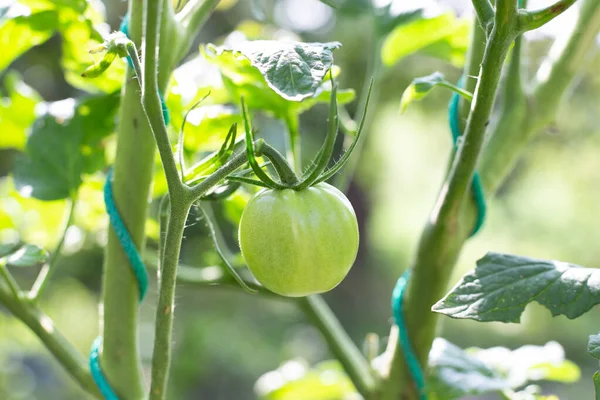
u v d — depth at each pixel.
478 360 0.96
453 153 0.87
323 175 0.75
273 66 0.71
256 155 0.74
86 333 3.33
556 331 4.48
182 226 0.74
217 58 0.89
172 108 0.91
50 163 0.93
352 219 0.76
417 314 0.87
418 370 0.88
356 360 0.94
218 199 0.81
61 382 3.04
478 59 0.85
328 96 0.92
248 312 4.00
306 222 0.75
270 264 0.75
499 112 0.90
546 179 6.28
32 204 1.06
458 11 1.09
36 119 0.94
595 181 6.04
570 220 6.30
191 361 3.26
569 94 0.93
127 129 0.83
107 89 0.98
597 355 0.74
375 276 5.23
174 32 0.83
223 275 0.97
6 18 0.93
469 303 0.76
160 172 0.97
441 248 0.85
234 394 3.34
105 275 0.85
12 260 0.87
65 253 1.12
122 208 0.84
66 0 0.92
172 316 0.76
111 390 0.85
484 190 0.89
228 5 1.20
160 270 0.78
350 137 0.98
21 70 2.62
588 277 0.76
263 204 0.75
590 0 0.88
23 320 0.88
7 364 2.96
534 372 1.02
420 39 1.06
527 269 0.77
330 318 0.96
